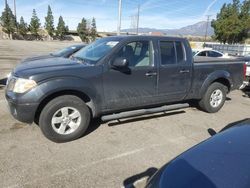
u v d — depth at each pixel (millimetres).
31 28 87750
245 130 2686
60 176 3359
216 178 1906
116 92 4613
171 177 2035
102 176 3398
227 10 37781
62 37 94875
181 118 5750
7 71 11828
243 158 2135
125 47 4652
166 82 5164
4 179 3246
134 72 4715
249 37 41438
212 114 6152
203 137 4762
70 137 4328
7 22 81688
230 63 6188
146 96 4984
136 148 4223
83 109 4352
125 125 5176
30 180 3250
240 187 1791
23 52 24562
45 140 4371
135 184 3258
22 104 3924
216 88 6047
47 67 4234
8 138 4402
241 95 8711
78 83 4188
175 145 4383
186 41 5441
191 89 5617
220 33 38656
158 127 5152
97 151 4066
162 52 5074
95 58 4598
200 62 5746
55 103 4113
